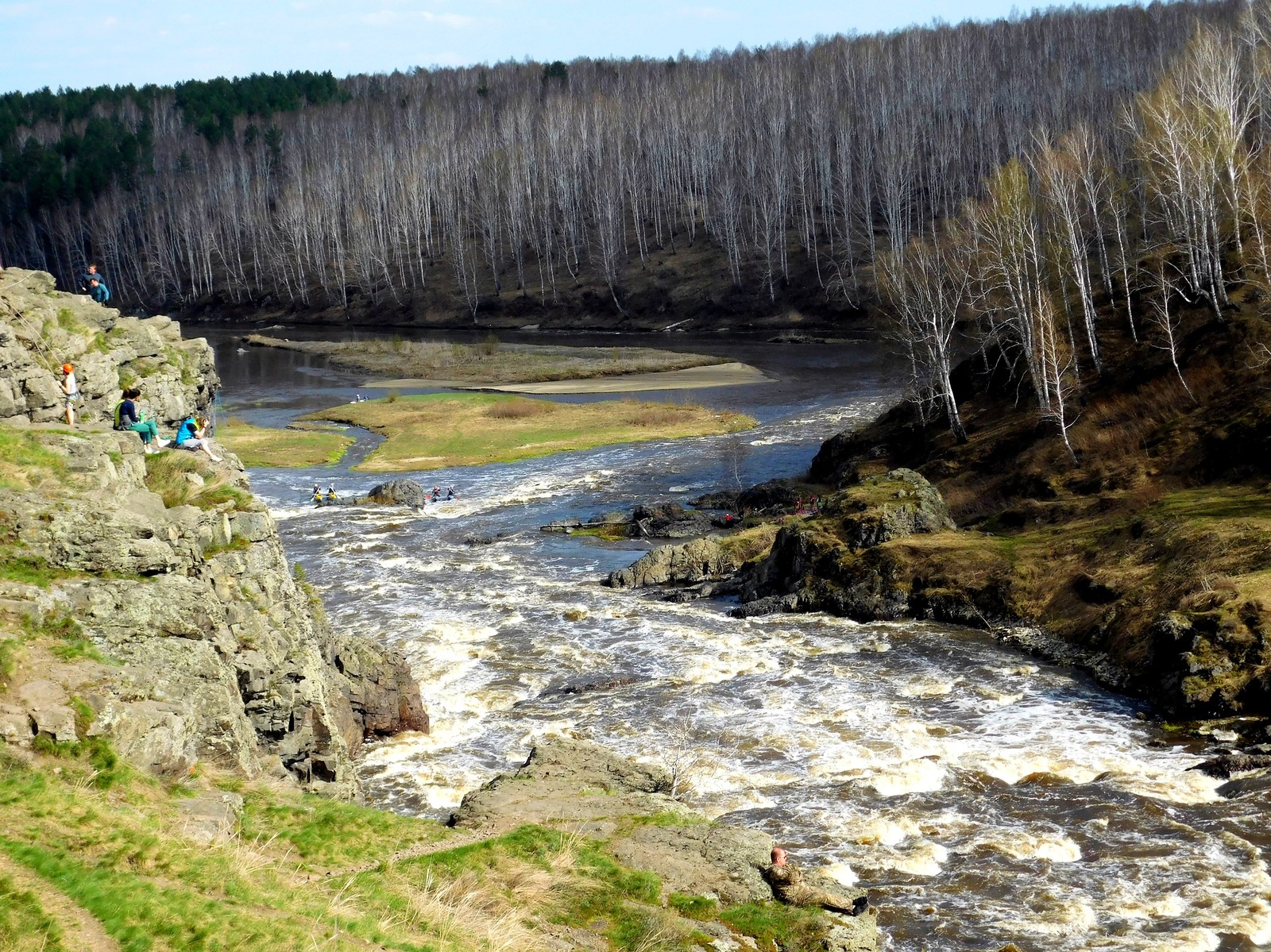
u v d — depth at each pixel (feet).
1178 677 142.61
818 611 193.57
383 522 277.44
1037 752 131.54
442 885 81.25
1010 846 108.99
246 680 108.99
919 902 99.76
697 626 186.60
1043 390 250.57
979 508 234.38
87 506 99.66
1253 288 252.62
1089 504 208.13
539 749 117.70
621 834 97.35
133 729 82.38
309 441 380.78
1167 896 98.53
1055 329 275.80
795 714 146.82
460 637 183.73
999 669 160.66
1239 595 151.02
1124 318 276.41
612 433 375.66
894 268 318.04
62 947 54.54
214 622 105.70
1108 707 145.89
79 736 79.30
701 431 371.15
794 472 310.86
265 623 114.32
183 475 125.80
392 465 344.08
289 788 96.32
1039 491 227.81
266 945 61.52
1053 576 182.91
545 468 333.21
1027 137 620.08
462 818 98.78
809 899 90.17
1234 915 94.68
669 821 100.73
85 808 71.36
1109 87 645.92
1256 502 182.60
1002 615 180.14
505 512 283.79
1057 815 115.75
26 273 156.46
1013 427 258.37
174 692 92.38
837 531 208.13
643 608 199.11
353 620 194.29
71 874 61.77
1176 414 226.99
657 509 266.36
